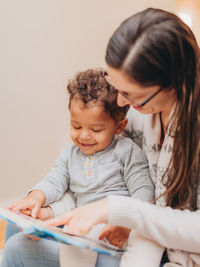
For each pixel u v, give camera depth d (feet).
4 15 4.73
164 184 2.55
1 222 4.97
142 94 2.21
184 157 2.35
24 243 2.67
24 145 5.36
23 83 5.10
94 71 3.17
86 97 2.93
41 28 4.97
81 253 2.61
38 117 5.32
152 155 2.91
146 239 2.39
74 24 5.11
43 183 3.20
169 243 2.27
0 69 4.91
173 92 2.31
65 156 3.37
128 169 3.13
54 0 4.91
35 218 2.87
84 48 5.27
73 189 3.30
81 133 3.05
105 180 3.14
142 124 3.23
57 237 1.90
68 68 5.28
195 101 2.25
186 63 2.15
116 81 2.23
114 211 2.19
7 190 5.41
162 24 2.10
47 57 5.11
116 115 3.06
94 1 5.07
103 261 2.70
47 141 5.49
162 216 2.21
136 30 2.12
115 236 2.75
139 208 2.22
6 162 5.30
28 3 4.81
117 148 3.20
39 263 2.64
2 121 5.13
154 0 5.08
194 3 4.47
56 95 5.33
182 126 2.31
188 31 2.19
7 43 4.85
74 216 2.21
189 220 2.20
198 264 2.39
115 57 2.15
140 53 2.07
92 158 3.21
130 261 2.37
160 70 2.10
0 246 4.44
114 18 5.20
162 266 2.63
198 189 2.41
